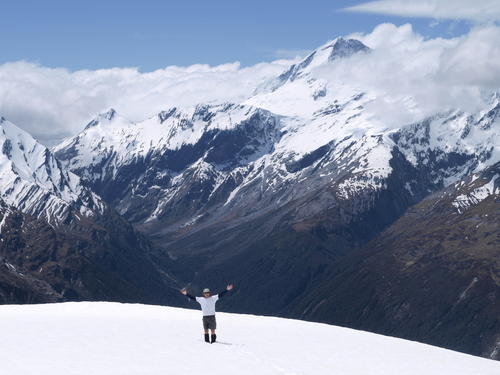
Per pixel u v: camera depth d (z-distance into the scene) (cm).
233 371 5534
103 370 5394
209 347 6456
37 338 6581
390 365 6131
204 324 6675
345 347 6875
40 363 5544
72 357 5794
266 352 6338
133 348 6256
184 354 6091
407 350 7006
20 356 5778
